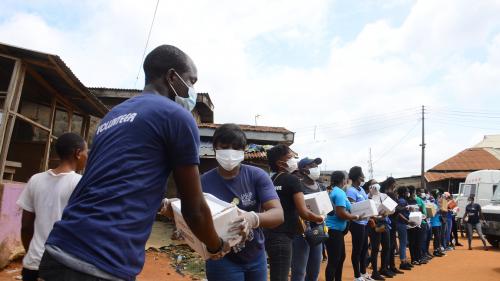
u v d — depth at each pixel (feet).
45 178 9.73
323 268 28.96
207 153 43.09
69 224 5.00
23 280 9.40
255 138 48.19
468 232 43.73
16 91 23.30
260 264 9.75
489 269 30.19
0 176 22.53
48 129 28.43
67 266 4.80
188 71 6.46
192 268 27.22
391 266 28.04
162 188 5.48
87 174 5.41
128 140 5.29
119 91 48.75
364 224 21.99
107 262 4.82
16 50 22.77
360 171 23.56
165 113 5.42
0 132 22.38
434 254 37.88
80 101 32.32
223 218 6.57
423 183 101.76
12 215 23.35
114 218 4.97
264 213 9.02
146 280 23.31
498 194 47.57
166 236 38.86
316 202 14.46
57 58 23.47
